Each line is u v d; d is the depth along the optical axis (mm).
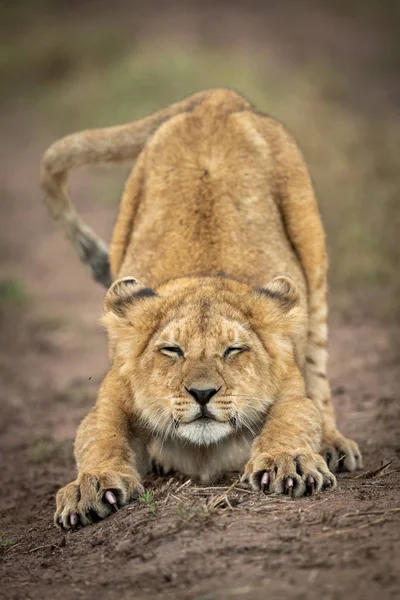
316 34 52906
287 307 9812
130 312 9758
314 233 11477
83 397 15617
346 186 27781
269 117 12055
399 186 27672
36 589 7500
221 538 7566
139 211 11414
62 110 39438
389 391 14016
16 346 18797
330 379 15117
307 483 8625
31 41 48719
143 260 10930
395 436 11719
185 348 9242
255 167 11227
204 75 37219
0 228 28531
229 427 9227
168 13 55844
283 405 9523
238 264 10672
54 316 20406
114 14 56250
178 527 7898
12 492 11500
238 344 9305
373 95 41531
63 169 13477
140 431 9938
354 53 49719
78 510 8844
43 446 12961
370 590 6465
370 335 17609
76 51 46031
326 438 11078
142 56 40969
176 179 11148
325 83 41219
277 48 47844
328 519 7742
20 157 36312
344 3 59812
